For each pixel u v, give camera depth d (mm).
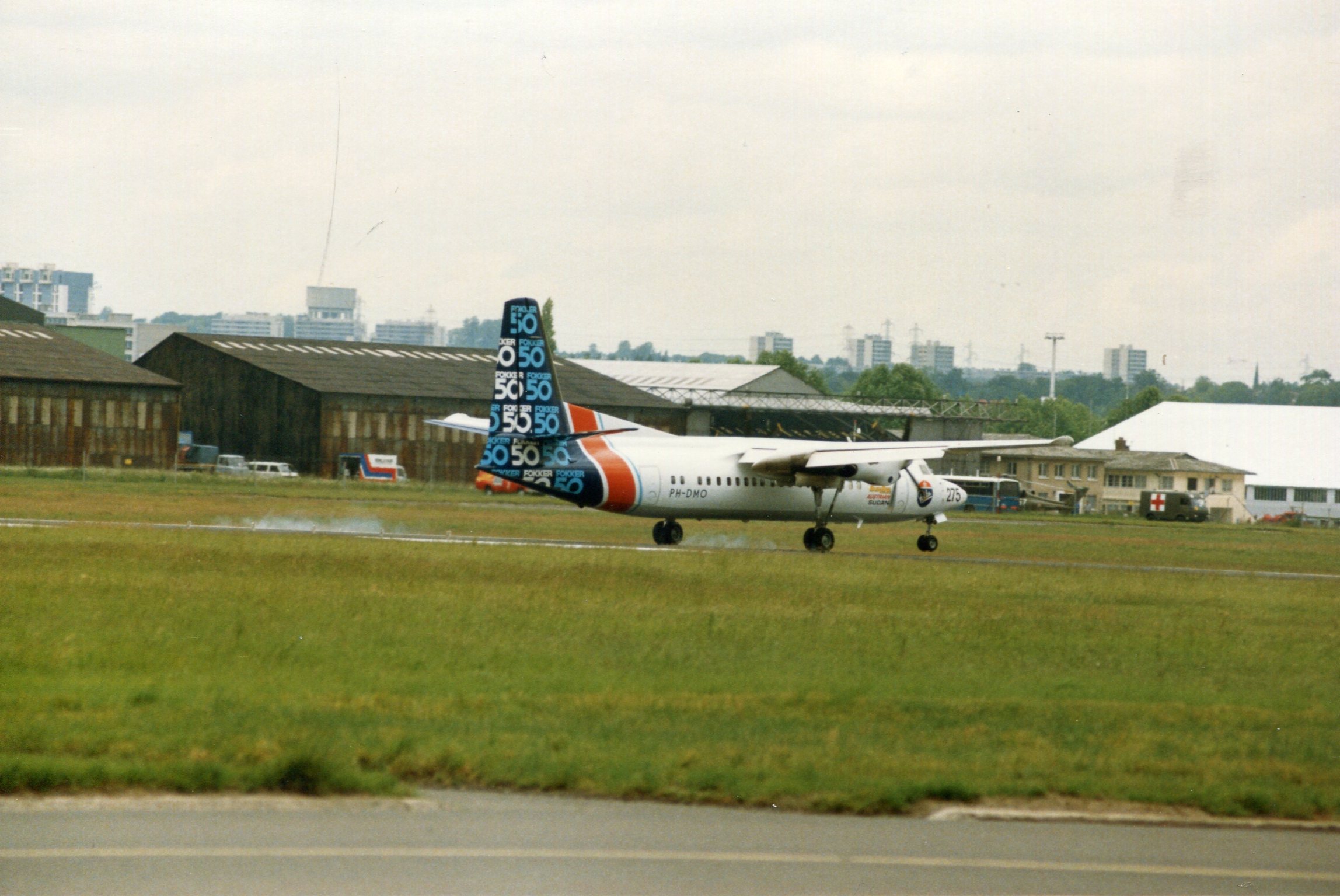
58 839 43969
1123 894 43219
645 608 107250
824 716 66500
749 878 42938
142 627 87188
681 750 57469
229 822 46375
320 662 77625
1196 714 72188
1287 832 51406
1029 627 107188
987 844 47938
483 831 46656
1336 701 79562
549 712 64688
